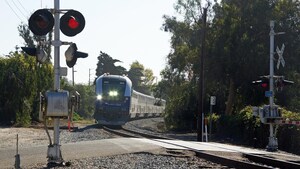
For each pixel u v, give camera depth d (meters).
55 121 17.70
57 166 17.47
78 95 18.00
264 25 58.38
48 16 17.11
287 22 59.75
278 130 35.78
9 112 59.75
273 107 31.39
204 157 22.69
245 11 59.06
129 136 40.94
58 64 17.73
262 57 56.53
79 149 22.52
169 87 78.69
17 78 60.91
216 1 68.31
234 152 25.78
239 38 58.38
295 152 33.12
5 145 29.27
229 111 61.72
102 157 20.73
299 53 60.16
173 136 50.78
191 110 68.81
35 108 64.25
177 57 70.94
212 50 59.44
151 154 22.53
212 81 62.81
